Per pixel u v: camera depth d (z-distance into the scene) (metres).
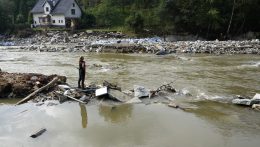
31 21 79.38
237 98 18.55
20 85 19.52
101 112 16.14
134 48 42.69
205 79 24.47
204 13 62.09
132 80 24.12
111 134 13.28
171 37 61.25
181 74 26.50
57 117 15.39
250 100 17.27
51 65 32.03
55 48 45.81
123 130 13.72
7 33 66.94
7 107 17.12
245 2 61.09
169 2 61.53
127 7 76.81
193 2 62.50
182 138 12.86
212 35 63.50
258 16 63.94
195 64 31.75
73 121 14.82
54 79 20.55
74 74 26.75
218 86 22.14
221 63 32.28
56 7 76.75
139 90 19.19
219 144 12.32
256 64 31.38
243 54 38.97
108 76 25.73
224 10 63.66
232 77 25.22
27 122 14.73
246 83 23.09
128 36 61.47
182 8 61.75
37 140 12.70
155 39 56.72
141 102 17.80
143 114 15.82
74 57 38.22
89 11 79.56
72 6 74.75
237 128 13.97
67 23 74.50
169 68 29.45
